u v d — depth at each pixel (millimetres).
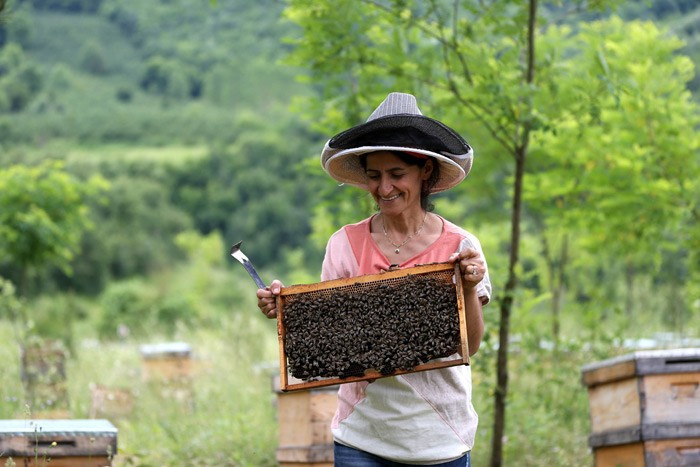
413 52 7387
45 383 9375
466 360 3613
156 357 11055
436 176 3998
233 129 103938
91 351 13930
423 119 3816
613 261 14656
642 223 9227
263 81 130375
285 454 6266
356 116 8328
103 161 74812
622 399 6020
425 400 3869
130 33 158625
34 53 148875
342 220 9219
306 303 3738
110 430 5043
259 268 67500
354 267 4020
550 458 7816
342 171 4203
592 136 8766
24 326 11961
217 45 148000
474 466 7578
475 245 3975
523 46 7148
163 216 59938
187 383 10758
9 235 14984
